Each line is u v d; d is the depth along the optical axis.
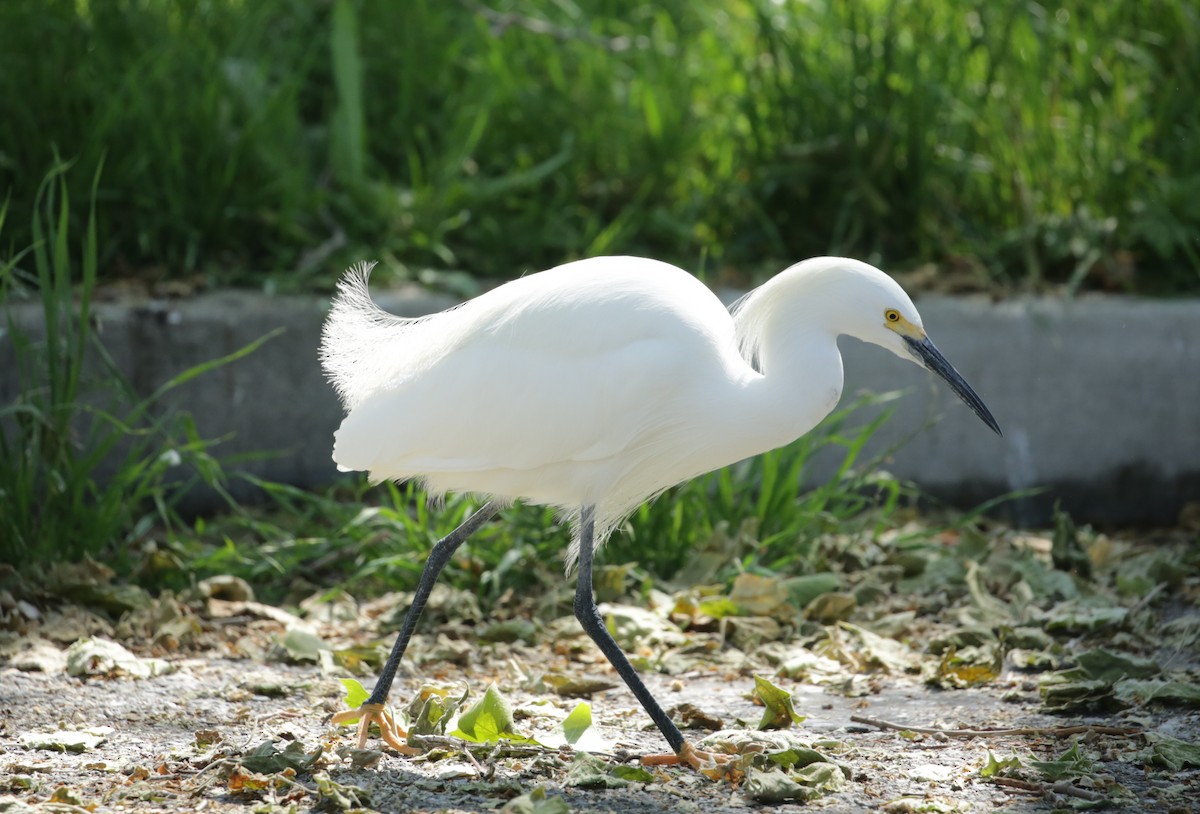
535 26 14.64
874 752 6.82
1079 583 9.74
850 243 13.05
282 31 15.06
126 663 7.95
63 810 5.75
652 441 7.12
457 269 13.01
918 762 6.68
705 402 6.96
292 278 12.38
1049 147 13.35
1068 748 6.80
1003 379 11.73
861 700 7.82
